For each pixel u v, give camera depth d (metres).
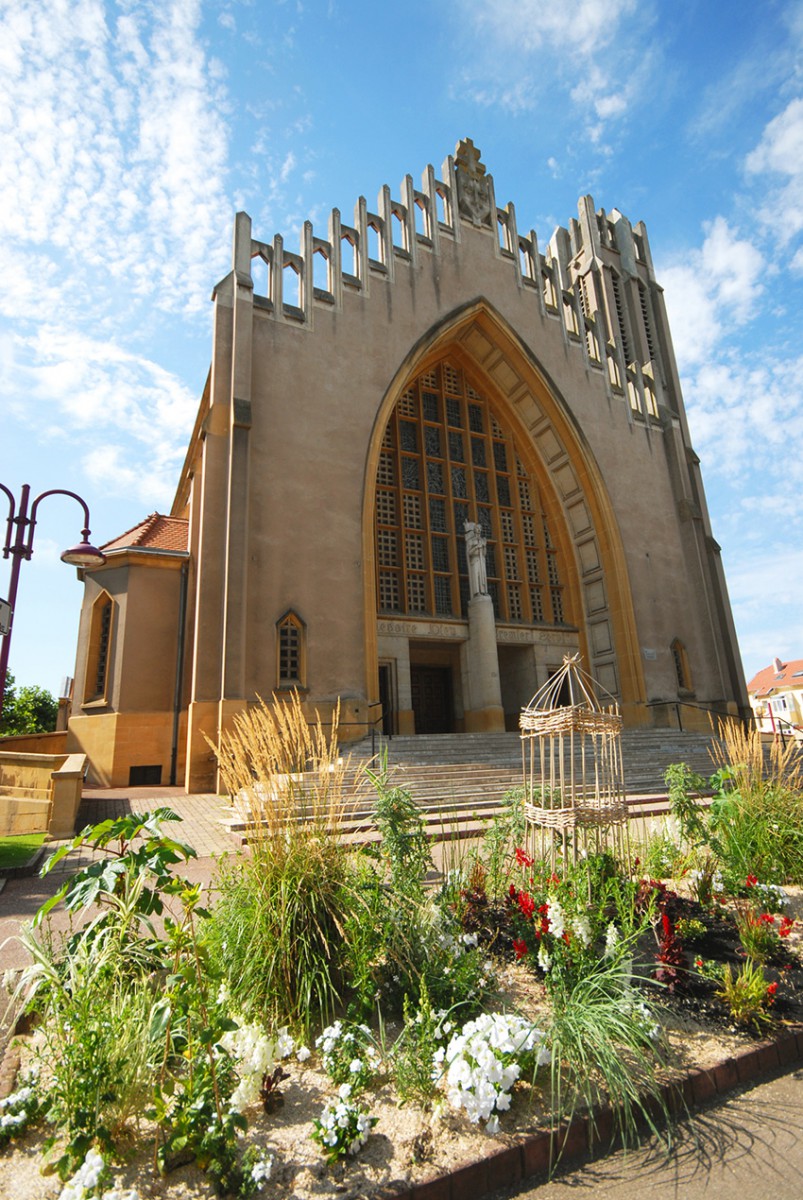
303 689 17.44
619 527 25.73
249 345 19.11
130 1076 3.20
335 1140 3.00
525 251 28.17
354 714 17.92
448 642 23.69
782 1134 3.38
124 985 4.07
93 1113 3.00
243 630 16.72
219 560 17.42
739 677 26.33
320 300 21.27
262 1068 3.39
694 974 4.79
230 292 19.66
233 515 17.38
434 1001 4.26
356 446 20.39
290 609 17.88
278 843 4.60
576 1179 3.09
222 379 18.77
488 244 26.52
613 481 26.39
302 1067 3.85
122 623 19.12
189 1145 3.01
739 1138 3.35
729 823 7.73
